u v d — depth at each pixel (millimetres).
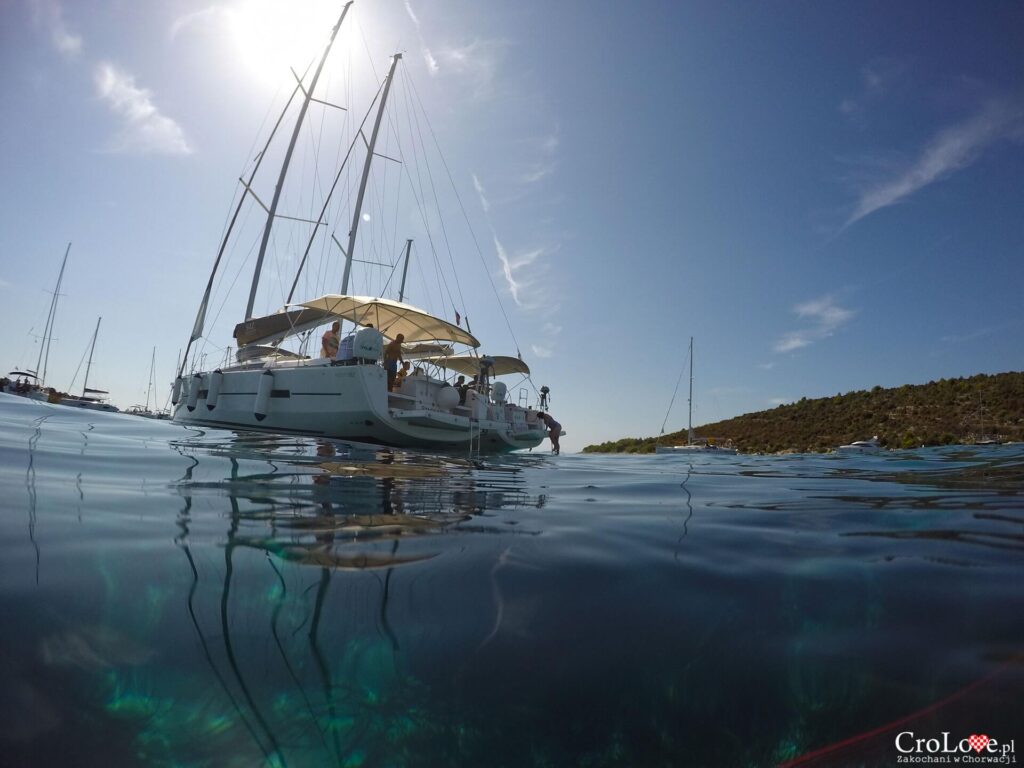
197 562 1659
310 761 857
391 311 11117
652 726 999
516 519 2695
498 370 16891
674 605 1541
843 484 4859
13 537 1774
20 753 820
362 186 15133
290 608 1375
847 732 990
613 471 6621
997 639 1343
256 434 8039
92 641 1142
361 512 2607
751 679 1158
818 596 1637
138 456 3963
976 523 2791
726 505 3408
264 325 12055
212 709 959
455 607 1458
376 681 1085
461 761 882
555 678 1137
